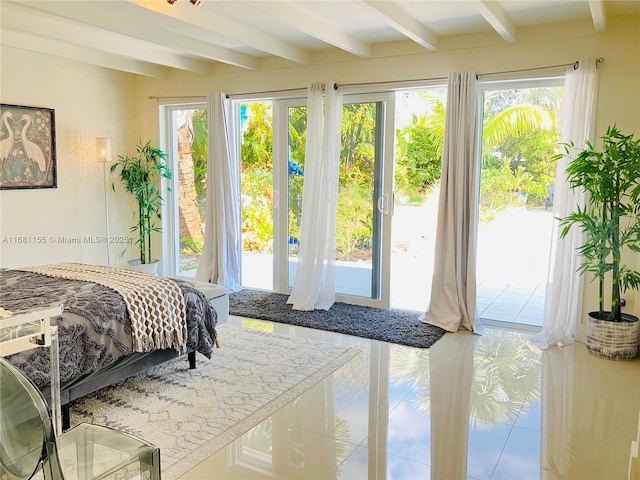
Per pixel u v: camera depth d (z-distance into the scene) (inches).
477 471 94.7
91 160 226.7
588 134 154.9
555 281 161.0
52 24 165.5
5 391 57.3
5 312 63.3
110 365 114.5
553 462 97.5
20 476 57.7
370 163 198.7
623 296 159.3
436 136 265.6
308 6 146.3
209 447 101.4
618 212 142.4
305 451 100.9
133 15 157.3
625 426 111.3
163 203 247.8
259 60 212.5
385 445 103.6
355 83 194.2
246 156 239.6
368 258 203.5
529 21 159.0
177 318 126.3
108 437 73.0
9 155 194.9
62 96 212.7
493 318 187.3
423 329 176.4
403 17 149.9
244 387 129.6
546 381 135.1
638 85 151.1
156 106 240.8
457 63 176.2
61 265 150.7
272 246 237.5
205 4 147.0
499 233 186.4
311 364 145.5
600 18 140.5
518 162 179.8
